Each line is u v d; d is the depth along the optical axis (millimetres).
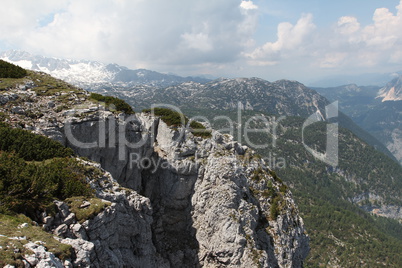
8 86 51094
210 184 56781
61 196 31672
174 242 55844
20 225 24094
